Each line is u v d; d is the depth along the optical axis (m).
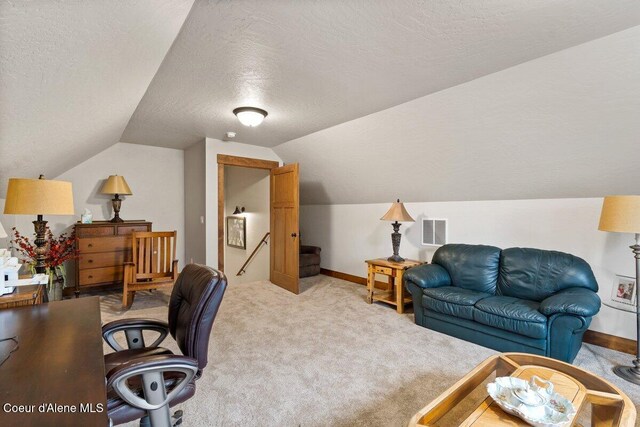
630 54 1.98
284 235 4.77
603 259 2.88
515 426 1.24
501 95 2.62
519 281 3.02
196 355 1.38
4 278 1.89
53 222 4.22
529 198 3.35
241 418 1.80
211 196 4.53
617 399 1.41
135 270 3.76
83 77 1.73
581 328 2.28
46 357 1.10
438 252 3.73
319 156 4.71
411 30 1.86
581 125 2.51
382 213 4.90
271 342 2.82
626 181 2.70
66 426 0.73
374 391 2.08
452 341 2.88
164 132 4.19
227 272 6.90
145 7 1.38
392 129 3.54
